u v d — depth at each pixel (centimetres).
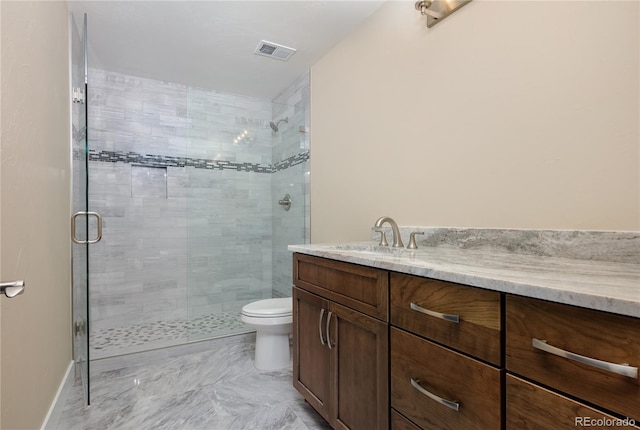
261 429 149
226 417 159
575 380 58
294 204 285
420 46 161
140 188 271
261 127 323
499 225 126
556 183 109
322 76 242
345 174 218
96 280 254
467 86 138
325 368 140
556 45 109
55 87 159
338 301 131
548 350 62
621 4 94
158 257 277
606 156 97
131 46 223
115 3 179
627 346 52
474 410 77
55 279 156
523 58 118
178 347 238
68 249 189
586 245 101
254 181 320
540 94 113
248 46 226
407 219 170
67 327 183
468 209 138
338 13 192
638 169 91
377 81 190
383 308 107
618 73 95
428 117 157
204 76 272
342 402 128
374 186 193
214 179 301
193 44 222
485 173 131
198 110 295
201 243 295
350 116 213
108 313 258
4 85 96
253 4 182
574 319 59
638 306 50
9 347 97
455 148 143
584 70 102
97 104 256
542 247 112
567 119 106
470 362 78
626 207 94
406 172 170
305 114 266
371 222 195
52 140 153
